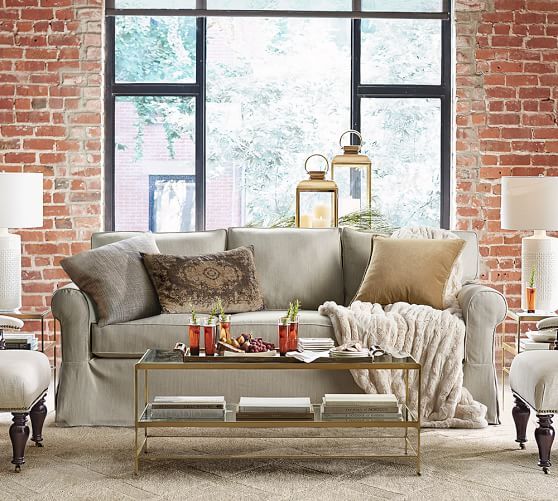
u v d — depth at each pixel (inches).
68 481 138.6
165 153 244.5
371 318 174.1
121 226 245.1
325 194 220.5
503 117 240.8
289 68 245.9
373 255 194.5
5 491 133.5
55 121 236.7
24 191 192.2
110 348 173.2
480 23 239.6
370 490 134.6
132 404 172.6
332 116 247.0
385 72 246.8
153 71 243.6
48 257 238.1
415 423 142.3
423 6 245.4
